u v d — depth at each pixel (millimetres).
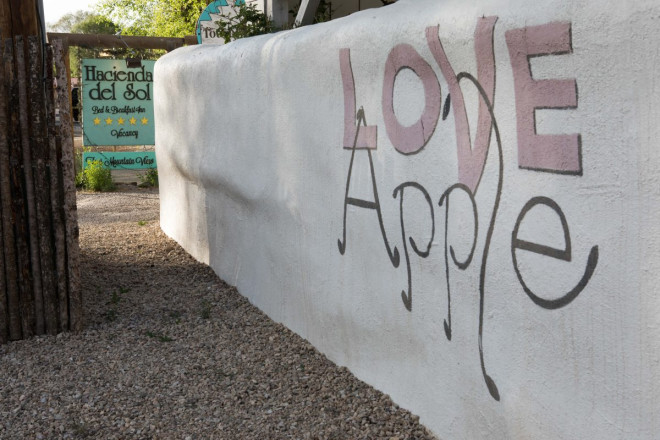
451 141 3148
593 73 2340
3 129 4953
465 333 3123
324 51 4215
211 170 6441
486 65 2873
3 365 4668
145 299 6070
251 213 5699
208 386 4258
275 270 5277
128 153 14148
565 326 2516
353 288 4121
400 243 3605
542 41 2545
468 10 2975
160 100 8164
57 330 5250
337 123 4152
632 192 2209
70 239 5188
